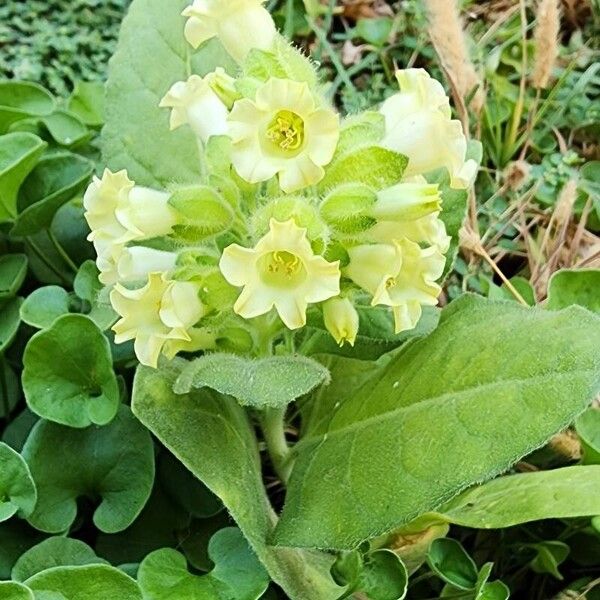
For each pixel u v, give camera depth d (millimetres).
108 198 179
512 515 182
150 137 226
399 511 168
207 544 205
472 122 309
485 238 284
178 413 185
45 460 196
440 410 176
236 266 164
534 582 223
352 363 221
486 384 173
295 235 162
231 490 179
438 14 270
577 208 295
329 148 162
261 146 163
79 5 339
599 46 339
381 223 174
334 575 186
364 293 189
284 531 181
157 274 173
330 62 336
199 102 184
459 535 228
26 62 322
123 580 173
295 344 209
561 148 308
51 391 199
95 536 208
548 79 299
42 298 218
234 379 169
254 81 171
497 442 164
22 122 252
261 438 232
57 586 171
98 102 285
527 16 344
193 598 175
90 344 201
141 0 231
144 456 199
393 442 179
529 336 174
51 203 227
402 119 179
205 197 174
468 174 182
